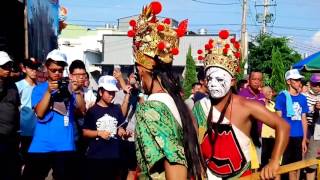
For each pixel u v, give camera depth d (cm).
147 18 293
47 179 716
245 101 449
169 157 261
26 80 703
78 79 625
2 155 598
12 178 621
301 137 869
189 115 281
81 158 664
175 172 261
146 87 289
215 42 460
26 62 707
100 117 666
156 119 267
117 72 734
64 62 577
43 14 1205
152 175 266
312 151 877
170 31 291
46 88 609
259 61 3462
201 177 281
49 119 596
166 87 282
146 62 285
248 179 423
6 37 1008
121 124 684
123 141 707
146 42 285
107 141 668
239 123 446
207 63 458
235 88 463
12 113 602
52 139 597
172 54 290
